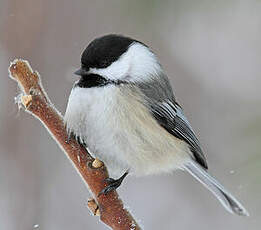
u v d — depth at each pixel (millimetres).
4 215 9859
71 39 11000
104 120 6680
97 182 5734
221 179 9867
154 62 7383
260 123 9367
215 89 11414
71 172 10602
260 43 11359
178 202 11078
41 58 10859
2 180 10094
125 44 7016
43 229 9945
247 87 11477
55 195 10406
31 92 5738
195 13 9781
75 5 11055
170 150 7375
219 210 10758
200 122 11062
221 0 9703
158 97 7234
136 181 11414
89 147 6949
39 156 10414
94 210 5770
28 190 10117
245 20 10836
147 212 10992
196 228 10656
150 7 9648
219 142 10578
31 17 10836
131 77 6961
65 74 10898
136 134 6844
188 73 11367
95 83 6773
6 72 10641
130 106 6789
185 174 11250
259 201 8156
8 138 10359
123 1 10078
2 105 10523
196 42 11219
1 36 10797
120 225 5699
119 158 6934
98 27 10883
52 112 5863
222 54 11539
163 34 10477
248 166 8305
